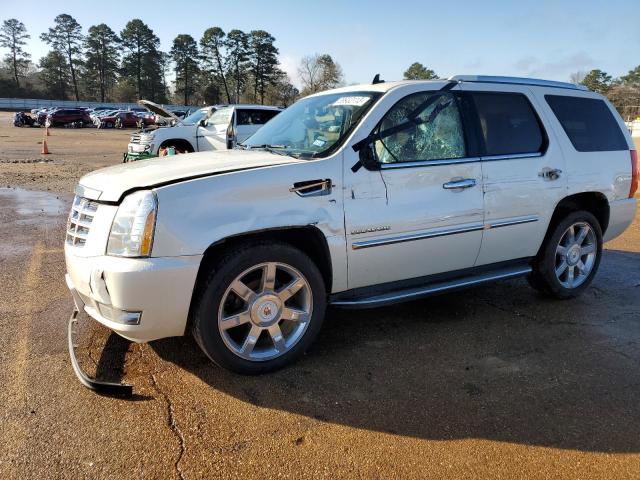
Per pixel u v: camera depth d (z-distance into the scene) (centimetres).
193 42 9938
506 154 407
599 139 471
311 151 352
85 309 315
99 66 10200
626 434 273
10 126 4469
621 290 505
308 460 248
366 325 411
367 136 347
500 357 359
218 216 295
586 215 459
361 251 345
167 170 318
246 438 263
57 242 643
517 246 424
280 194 313
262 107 1376
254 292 317
